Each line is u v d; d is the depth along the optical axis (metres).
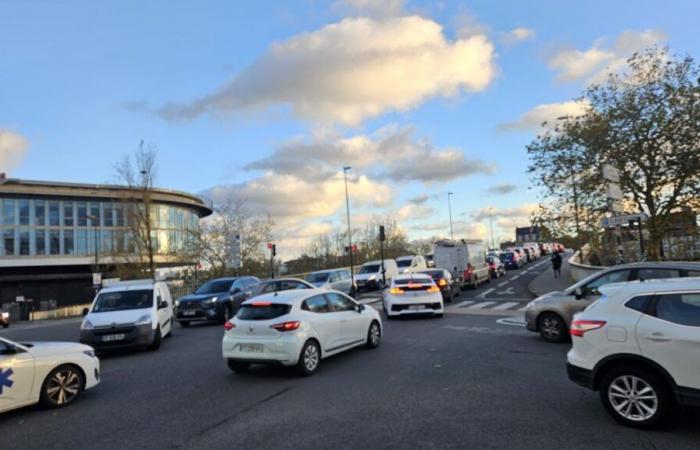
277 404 6.96
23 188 62.44
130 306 13.38
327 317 9.62
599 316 5.76
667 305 5.39
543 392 7.02
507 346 10.92
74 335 19.52
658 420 5.25
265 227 42.97
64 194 65.19
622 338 5.51
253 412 6.62
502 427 5.58
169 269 48.12
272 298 9.27
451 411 6.26
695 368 5.06
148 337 12.38
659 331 5.29
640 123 22.86
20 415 7.05
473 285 28.86
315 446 5.23
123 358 11.88
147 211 35.78
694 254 23.53
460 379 7.97
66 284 69.62
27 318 57.66
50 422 6.64
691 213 22.75
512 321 15.19
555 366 8.73
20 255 62.88
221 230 41.44
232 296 19.31
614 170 15.26
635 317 5.50
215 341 14.00
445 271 23.17
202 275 40.81
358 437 5.44
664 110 22.59
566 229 25.47
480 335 12.65
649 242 23.59
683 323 5.23
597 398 6.63
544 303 11.45
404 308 16.31
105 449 5.49
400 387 7.59
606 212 24.12
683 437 5.09
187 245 41.84
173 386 8.48
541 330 11.44
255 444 5.38
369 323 11.11
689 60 22.66
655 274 9.70
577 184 24.72
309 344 8.89
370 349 11.13
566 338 11.15
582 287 11.05
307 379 8.48
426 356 10.06
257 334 8.80
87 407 7.36
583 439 5.12
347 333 10.22
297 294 9.52
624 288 5.79
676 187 22.94
